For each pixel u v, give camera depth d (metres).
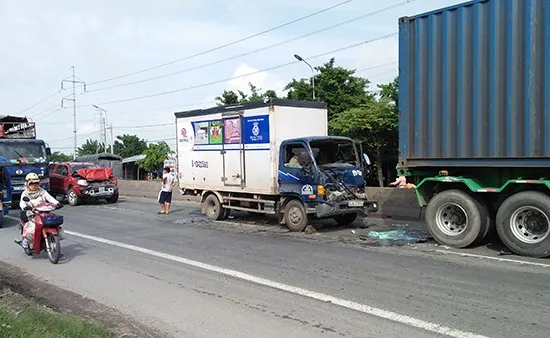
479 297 5.74
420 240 9.66
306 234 10.85
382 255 8.30
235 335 4.86
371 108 27.69
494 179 8.77
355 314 5.31
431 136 9.27
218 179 13.51
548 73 7.63
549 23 7.61
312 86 32.06
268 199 12.24
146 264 8.20
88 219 15.20
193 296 6.24
